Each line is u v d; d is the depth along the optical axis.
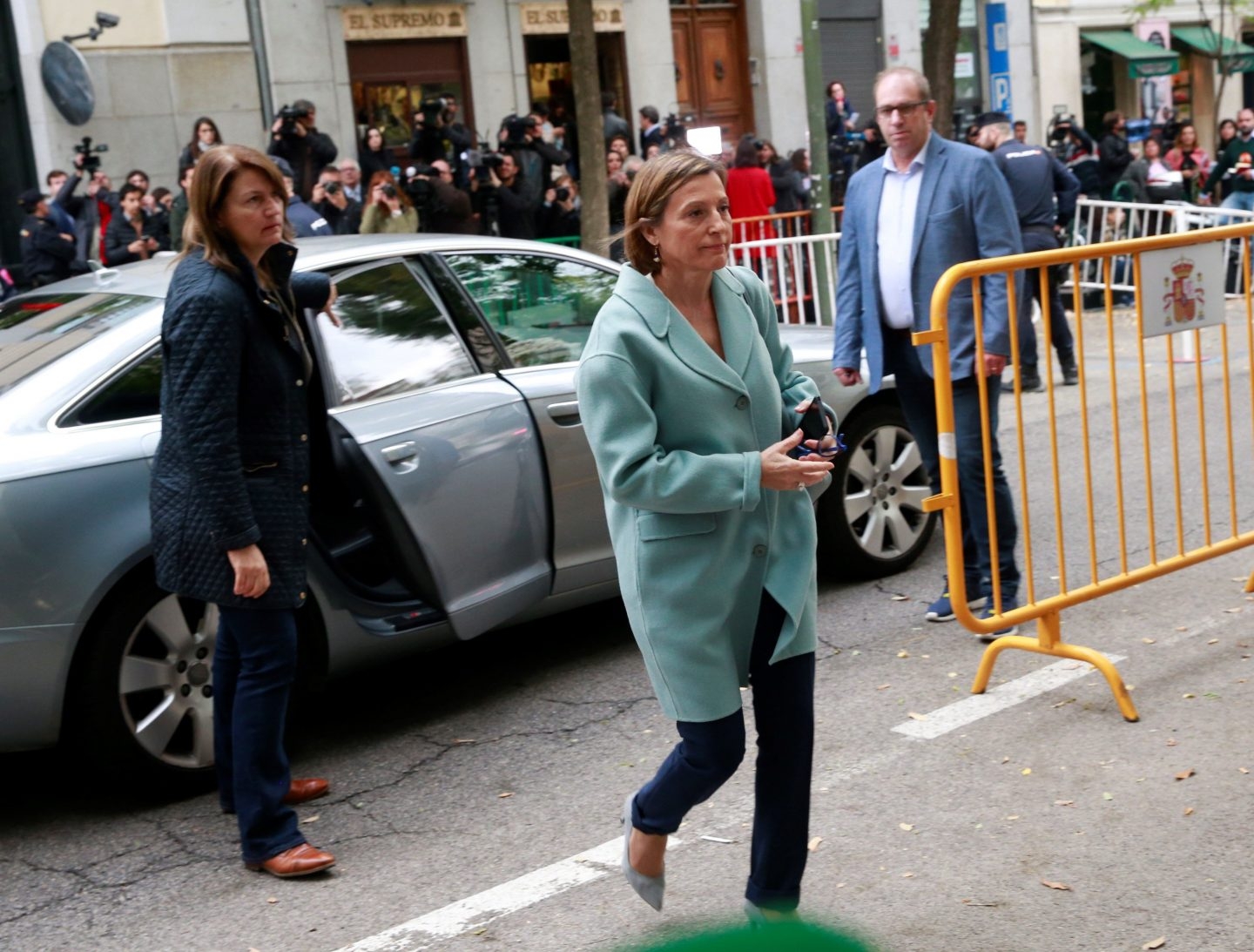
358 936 3.43
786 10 19.97
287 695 3.82
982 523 5.28
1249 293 5.56
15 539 3.90
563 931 3.38
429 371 4.77
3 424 4.04
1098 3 24.09
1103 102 24.83
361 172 13.99
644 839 3.14
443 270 5.00
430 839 3.95
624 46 18.30
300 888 3.71
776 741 3.03
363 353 4.64
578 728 4.71
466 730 4.77
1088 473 4.92
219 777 4.17
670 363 2.87
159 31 15.02
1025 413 9.40
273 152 12.40
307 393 4.29
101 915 3.64
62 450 4.03
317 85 15.99
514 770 4.40
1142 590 5.71
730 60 19.97
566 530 5.02
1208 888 3.33
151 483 3.84
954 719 4.49
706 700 2.93
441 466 4.61
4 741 3.98
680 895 3.50
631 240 2.94
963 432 5.18
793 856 3.06
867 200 5.27
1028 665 4.94
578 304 5.38
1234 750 4.10
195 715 4.33
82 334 4.39
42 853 4.04
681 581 2.91
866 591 5.96
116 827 4.19
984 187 5.04
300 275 4.11
